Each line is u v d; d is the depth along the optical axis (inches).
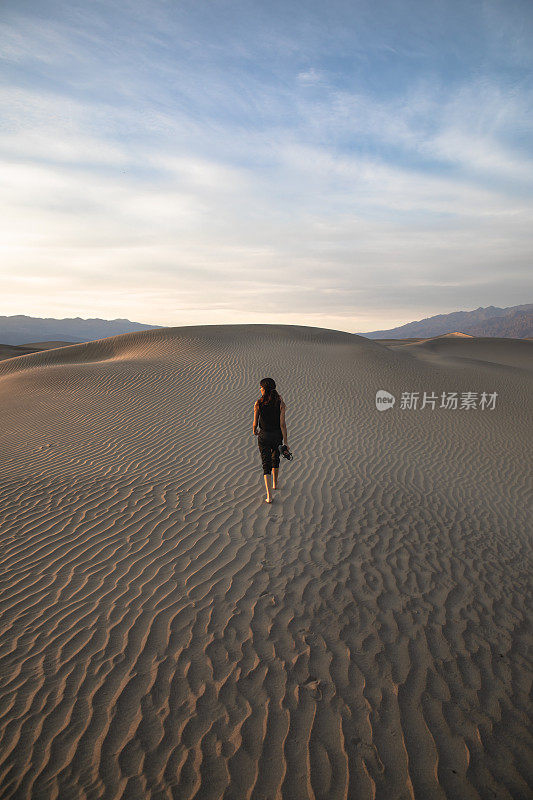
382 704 130.3
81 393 636.7
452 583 206.2
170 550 232.2
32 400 609.3
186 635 161.2
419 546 245.8
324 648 154.9
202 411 558.9
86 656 150.3
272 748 115.0
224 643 156.9
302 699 131.4
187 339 1154.0
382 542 248.1
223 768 109.3
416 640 161.3
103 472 359.9
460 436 519.2
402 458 429.4
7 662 147.8
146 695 132.6
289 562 220.1
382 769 109.7
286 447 305.7
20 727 121.3
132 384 679.7
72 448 425.1
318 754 113.5
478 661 151.4
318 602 184.2
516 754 115.3
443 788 105.3
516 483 386.9
